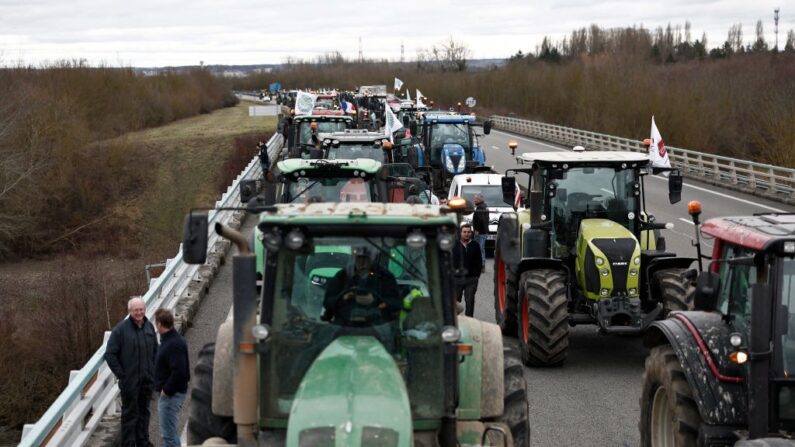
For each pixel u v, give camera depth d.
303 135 34.88
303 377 6.54
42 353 18.59
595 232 13.19
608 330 12.72
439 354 6.67
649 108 57.31
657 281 12.78
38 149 43.16
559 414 11.33
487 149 58.03
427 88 111.25
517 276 14.06
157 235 45.56
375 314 6.68
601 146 55.84
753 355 7.08
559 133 63.78
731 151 54.41
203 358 8.32
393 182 17.09
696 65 85.25
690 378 7.68
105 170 49.66
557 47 161.62
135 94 76.00
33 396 17.42
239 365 6.40
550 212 14.05
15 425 16.95
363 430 5.43
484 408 7.28
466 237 14.87
